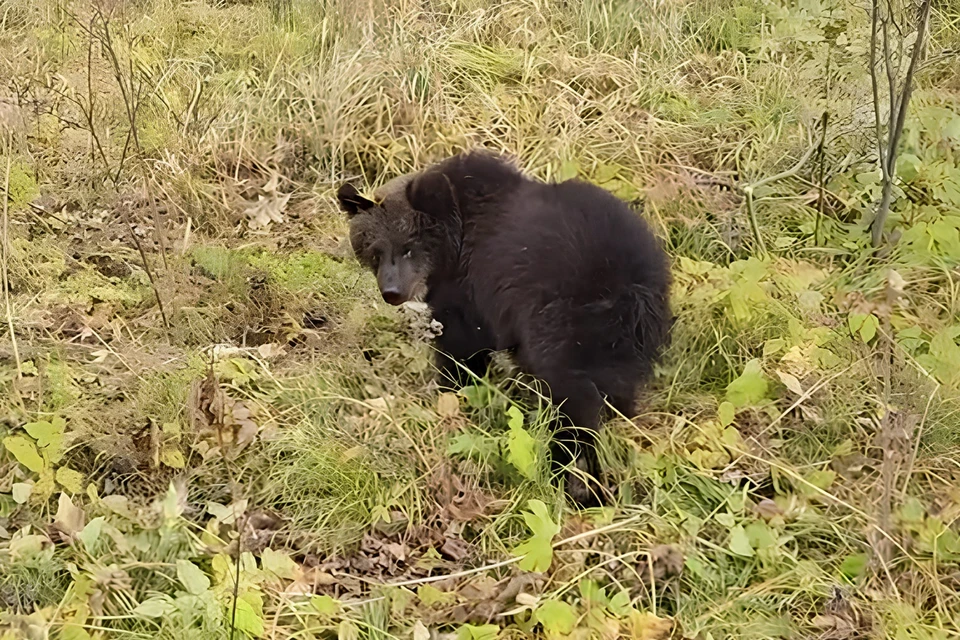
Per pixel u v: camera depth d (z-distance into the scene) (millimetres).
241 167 5836
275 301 4648
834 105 5809
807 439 3816
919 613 3068
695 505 3510
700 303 4395
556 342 3520
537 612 2980
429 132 5945
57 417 3537
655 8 6859
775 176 5230
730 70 6531
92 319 4383
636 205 4703
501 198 3969
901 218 5004
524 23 6820
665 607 3172
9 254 4562
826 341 4211
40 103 5551
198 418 3633
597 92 6277
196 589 2977
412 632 3000
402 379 4250
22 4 6961
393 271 4129
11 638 2799
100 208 5262
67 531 3219
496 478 3695
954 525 3367
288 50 6648
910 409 3818
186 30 6918
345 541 3391
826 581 3193
